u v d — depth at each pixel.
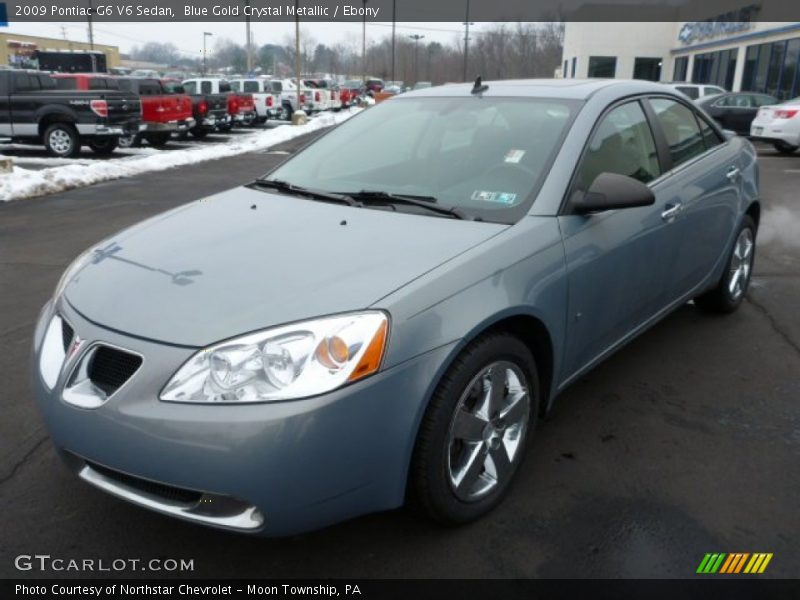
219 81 27.41
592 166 3.17
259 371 2.11
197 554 2.51
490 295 2.48
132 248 2.84
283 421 2.06
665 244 3.59
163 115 17.70
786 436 3.30
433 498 2.43
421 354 2.26
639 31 39.62
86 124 15.06
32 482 2.92
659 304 3.79
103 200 10.01
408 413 2.25
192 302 2.33
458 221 2.84
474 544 2.55
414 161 3.40
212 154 16.44
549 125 3.26
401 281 2.36
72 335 2.44
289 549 2.53
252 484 2.08
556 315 2.81
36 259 6.57
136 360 2.23
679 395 3.71
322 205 3.15
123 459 2.18
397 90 53.88
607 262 3.09
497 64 68.25
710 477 2.97
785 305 5.15
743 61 28.55
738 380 3.89
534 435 3.23
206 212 3.24
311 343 2.14
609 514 2.72
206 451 2.07
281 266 2.50
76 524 2.66
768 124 15.37
